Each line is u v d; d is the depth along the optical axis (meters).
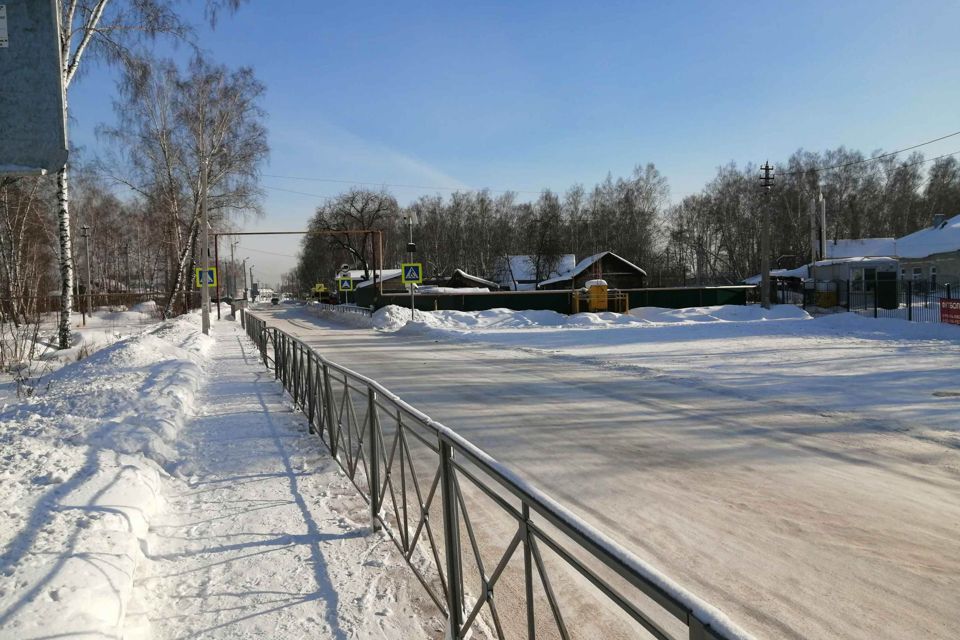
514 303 36.56
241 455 6.19
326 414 6.35
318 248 91.12
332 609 3.16
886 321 19.34
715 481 5.24
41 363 14.23
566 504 4.79
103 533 3.63
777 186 68.56
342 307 48.28
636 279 54.00
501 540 4.20
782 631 2.95
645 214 72.00
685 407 8.45
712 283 73.56
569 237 76.69
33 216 36.75
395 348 19.61
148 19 17.47
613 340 19.42
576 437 6.92
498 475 2.23
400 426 3.71
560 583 3.56
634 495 4.95
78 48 16.12
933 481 5.12
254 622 3.04
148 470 5.28
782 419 7.51
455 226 87.50
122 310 43.38
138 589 3.35
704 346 16.59
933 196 70.38
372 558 3.79
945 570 3.54
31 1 3.36
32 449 5.41
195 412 8.39
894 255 40.19
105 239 55.59
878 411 7.75
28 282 34.72
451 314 32.62
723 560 3.74
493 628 3.05
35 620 2.55
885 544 3.91
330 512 4.61
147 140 30.88
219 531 4.24
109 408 7.29
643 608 3.24
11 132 3.36
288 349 10.01
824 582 3.43
